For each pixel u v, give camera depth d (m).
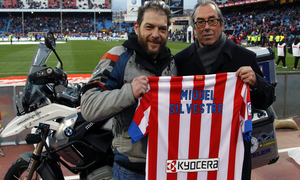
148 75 1.61
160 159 1.60
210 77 1.62
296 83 4.89
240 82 1.65
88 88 1.52
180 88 1.59
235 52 1.90
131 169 1.59
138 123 1.47
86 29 58.28
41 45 2.16
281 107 4.88
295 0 37.47
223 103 1.65
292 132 4.26
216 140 1.66
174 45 27.84
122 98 1.40
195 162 1.65
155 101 1.57
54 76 1.96
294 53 10.88
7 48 23.95
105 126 2.03
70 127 1.97
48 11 55.31
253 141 2.25
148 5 1.53
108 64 1.58
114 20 61.03
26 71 10.59
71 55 17.17
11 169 2.25
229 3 44.09
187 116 1.62
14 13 59.12
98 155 2.03
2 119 3.88
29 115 2.02
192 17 2.00
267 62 2.51
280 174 2.96
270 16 40.62
